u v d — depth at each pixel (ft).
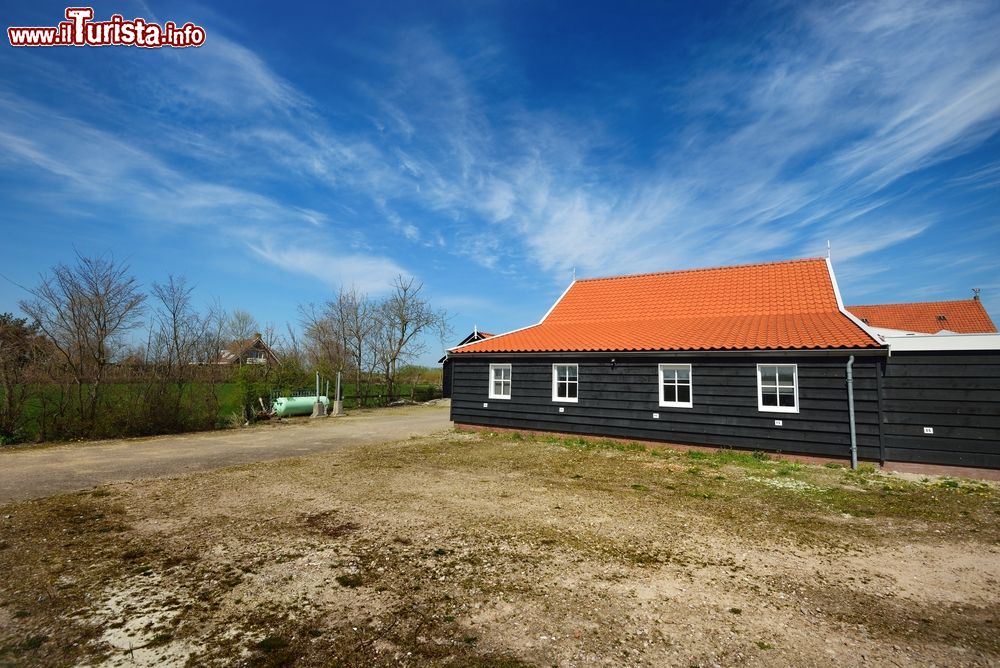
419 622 13.58
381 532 20.84
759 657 12.07
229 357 75.92
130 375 54.34
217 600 14.83
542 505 25.14
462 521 22.39
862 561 18.34
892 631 13.39
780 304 49.80
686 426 42.68
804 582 16.46
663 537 20.61
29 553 18.57
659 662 11.81
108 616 13.85
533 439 48.70
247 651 12.14
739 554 18.85
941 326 92.27
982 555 19.06
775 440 39.06
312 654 12.03
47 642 12.53
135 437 51.96
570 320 60.39
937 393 34.17
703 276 59.21
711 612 14.32
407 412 86.48
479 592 15.40
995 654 12.31
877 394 35.65
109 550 18.85
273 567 17.22
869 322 99.96
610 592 15.51
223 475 32.04
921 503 26.37
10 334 46.93
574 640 12.73
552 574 16.80
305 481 30.25
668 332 47.47
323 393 91.30
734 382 40.98
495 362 54.39
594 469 34.47
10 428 46.96
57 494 27.22
